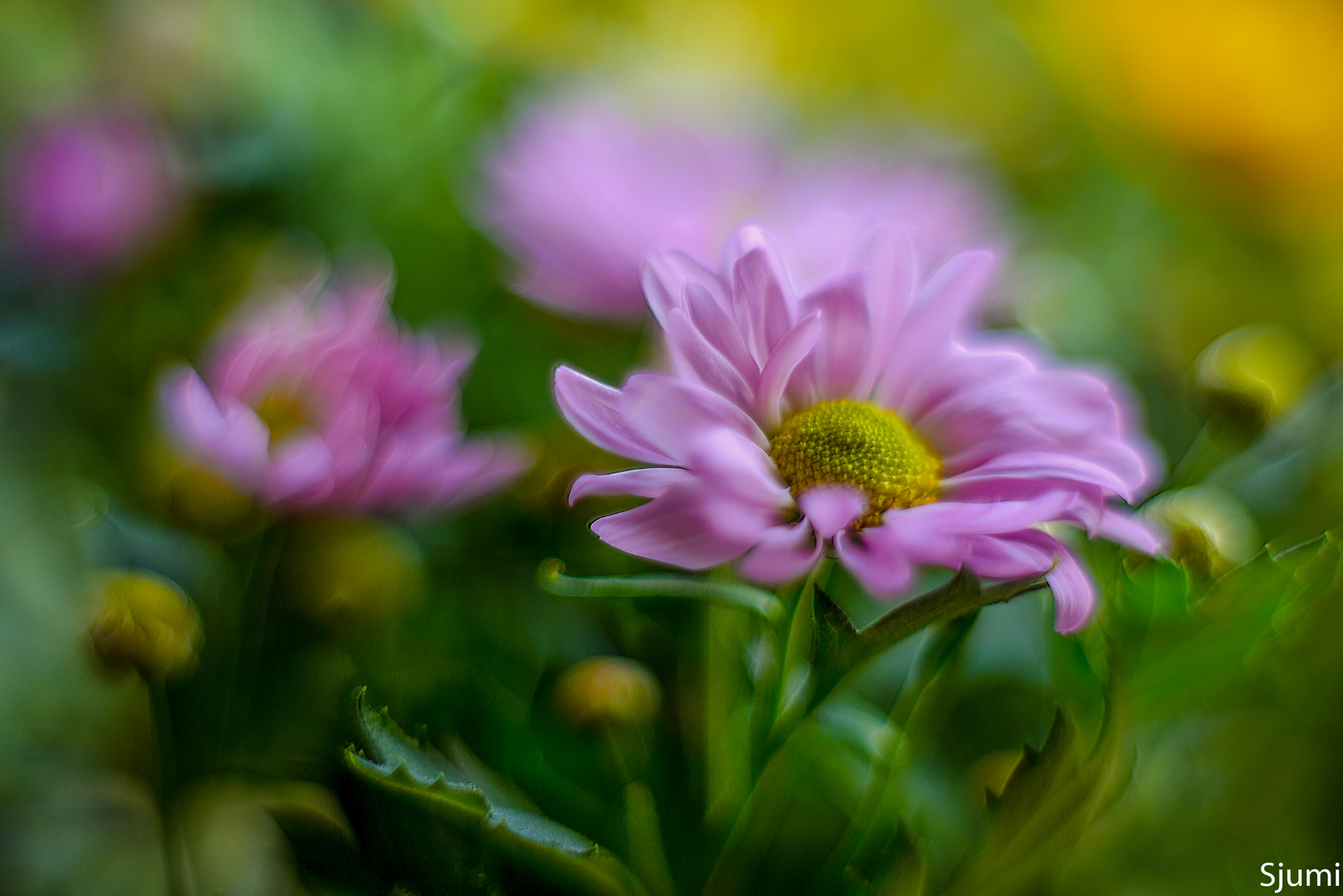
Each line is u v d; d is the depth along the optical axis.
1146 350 0.39
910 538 0.27
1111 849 0.31
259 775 0.30
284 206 0.38
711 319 0.28
